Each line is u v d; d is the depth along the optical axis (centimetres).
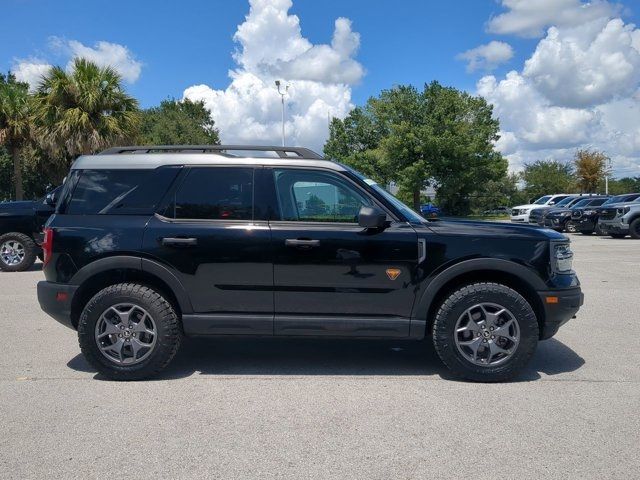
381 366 529
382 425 387
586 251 1556
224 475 318
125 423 391
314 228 480
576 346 593
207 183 495
